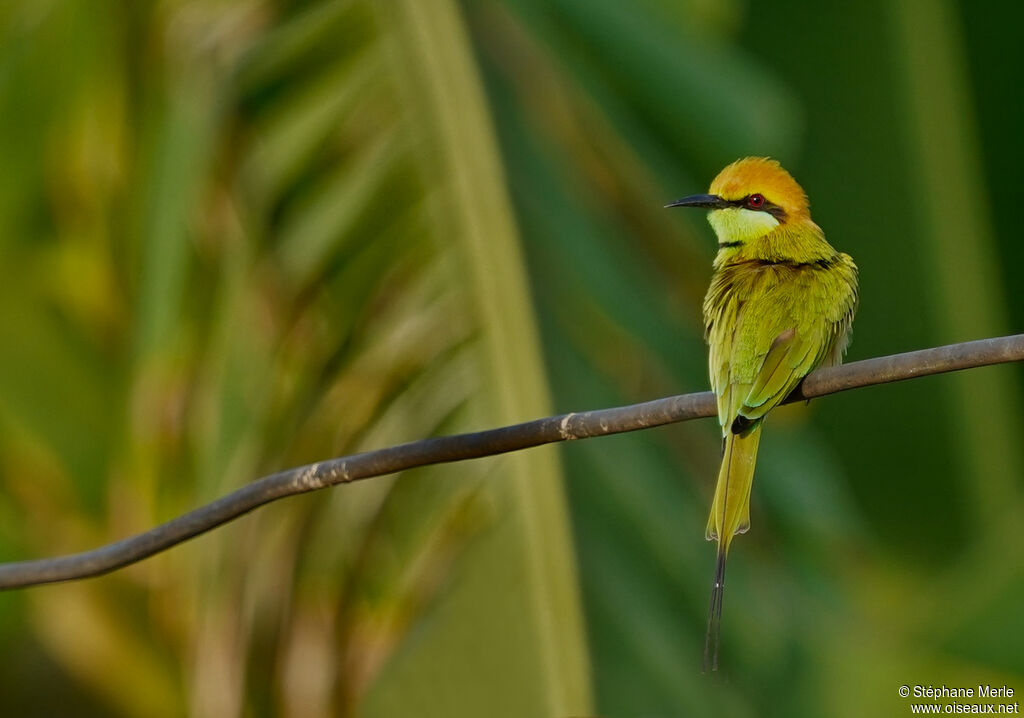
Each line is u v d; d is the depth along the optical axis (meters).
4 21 12.23
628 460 10.35
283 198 11.22
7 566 8.91
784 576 11.54
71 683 21.05
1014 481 15.22
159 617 14.16
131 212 12.84
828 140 15.30
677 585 10.18
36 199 13.03
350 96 11.04
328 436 10.80
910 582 15.22
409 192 10.68
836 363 9.57
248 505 8.46
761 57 15.33
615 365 10.45
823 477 12.41
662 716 9.71
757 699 10.70
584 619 9.79
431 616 10.08
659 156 11.84
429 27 10.92
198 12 11.95
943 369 7.68
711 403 7.60
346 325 10.81
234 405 11.20
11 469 14.55
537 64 11.29
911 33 15.13
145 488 12.89
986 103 15.09
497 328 10.24
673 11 12.61
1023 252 15.11
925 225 15.16
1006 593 13.88
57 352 14.24
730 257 10.05
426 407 10.29
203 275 11.52
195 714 11.45
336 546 10.95
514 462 10.16
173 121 11.57
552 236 10.52
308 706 11.25
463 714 9.77
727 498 8.55
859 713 11.72
